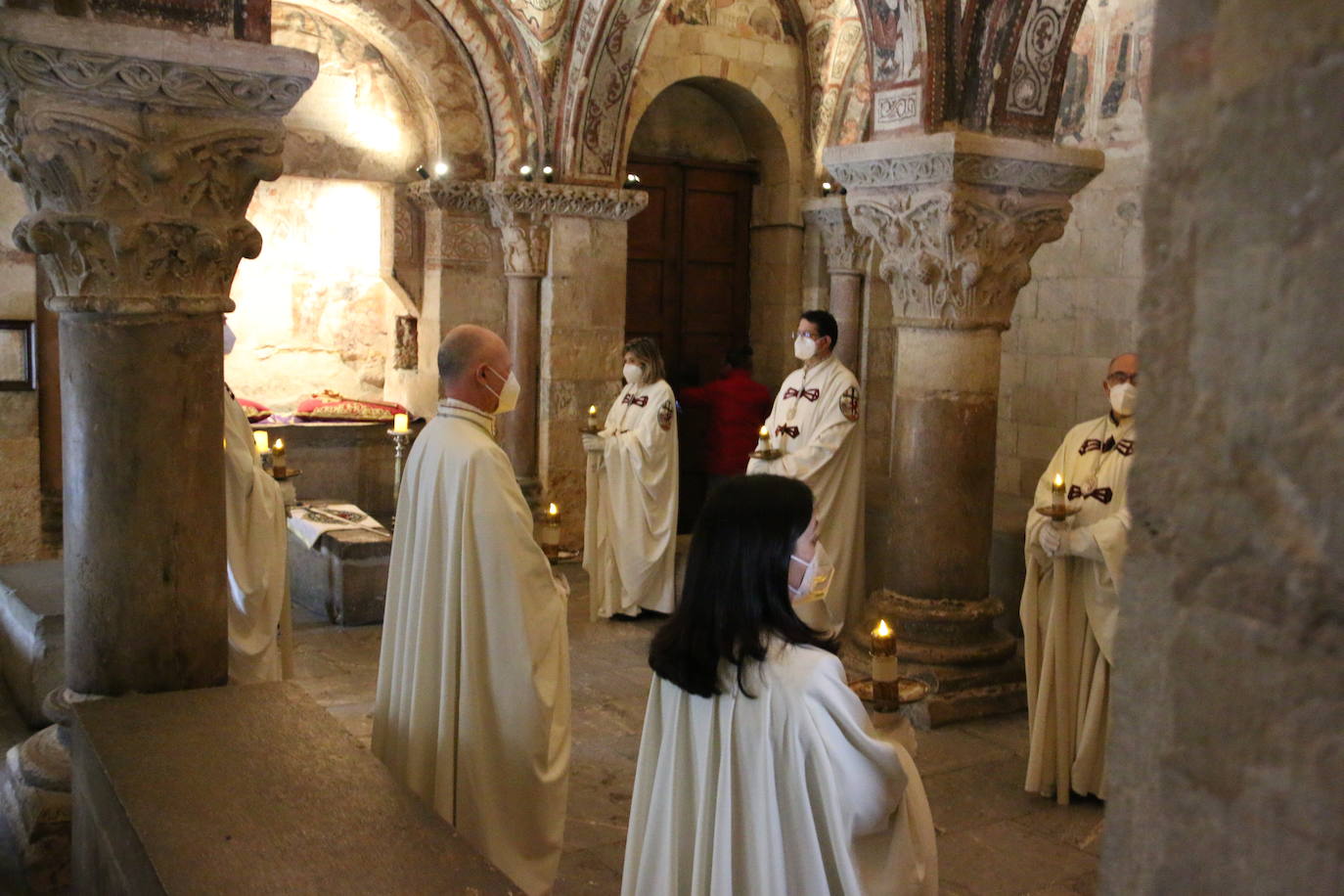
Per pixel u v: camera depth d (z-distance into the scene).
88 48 3.13
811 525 2.22
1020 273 5.64
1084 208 8.17
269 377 9.19
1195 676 0.87
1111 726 0.95
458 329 3.46
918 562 5.85
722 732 2.13
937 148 5.29
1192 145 0.85
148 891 2.46
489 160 9.05
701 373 10.52
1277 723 0.80
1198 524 0.86
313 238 9.16
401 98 9.05
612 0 8.27
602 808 4.54
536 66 8.60
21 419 7.38
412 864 2.47
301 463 8.91
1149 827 0.91
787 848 2.05
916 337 5.78
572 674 6.33
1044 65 5.57
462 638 3.27
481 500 3.25
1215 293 0.83
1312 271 0.77
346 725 5.48
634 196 9.14
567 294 9.09
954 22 5.35
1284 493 0.79
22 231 3.29
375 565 7.29
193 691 3.51
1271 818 0.81
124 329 3.40
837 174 5.88
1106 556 4.26
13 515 7.41
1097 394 8.19
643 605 7.53
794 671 2.07
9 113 3.16
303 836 2.58
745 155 10.41
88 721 3.25
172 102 3.29
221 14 3.37
